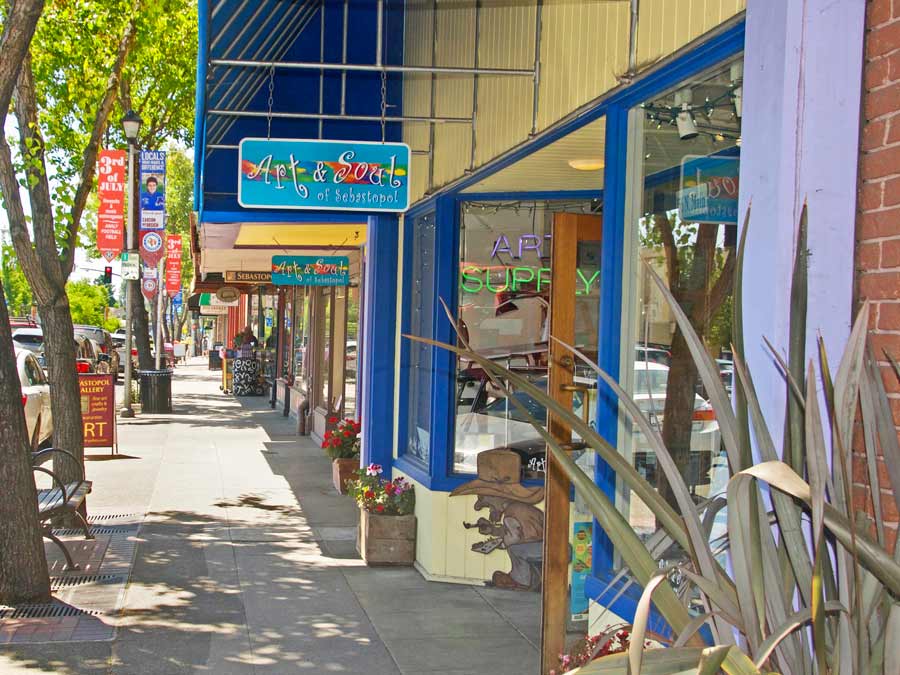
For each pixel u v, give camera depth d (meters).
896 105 2.96
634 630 1.74
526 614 6.63
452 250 7.59
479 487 7.34
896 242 2.93
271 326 28.98
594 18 4.67
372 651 5.80
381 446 8.77
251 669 5.41
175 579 7.28
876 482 2.34
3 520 6.43
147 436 16.62
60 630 5.93
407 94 8.32
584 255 5.28
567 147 5.61
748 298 3.31
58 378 8.96
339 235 12.05
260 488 11.64
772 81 3.21
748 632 2.20
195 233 14.27
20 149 8.89
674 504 4.42
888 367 2.94
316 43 8.09
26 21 6.04
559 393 5.12
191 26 16.17
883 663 2.20
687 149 4.20
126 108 18.61
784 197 3.14
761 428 2.36
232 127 7.99
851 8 3.09
